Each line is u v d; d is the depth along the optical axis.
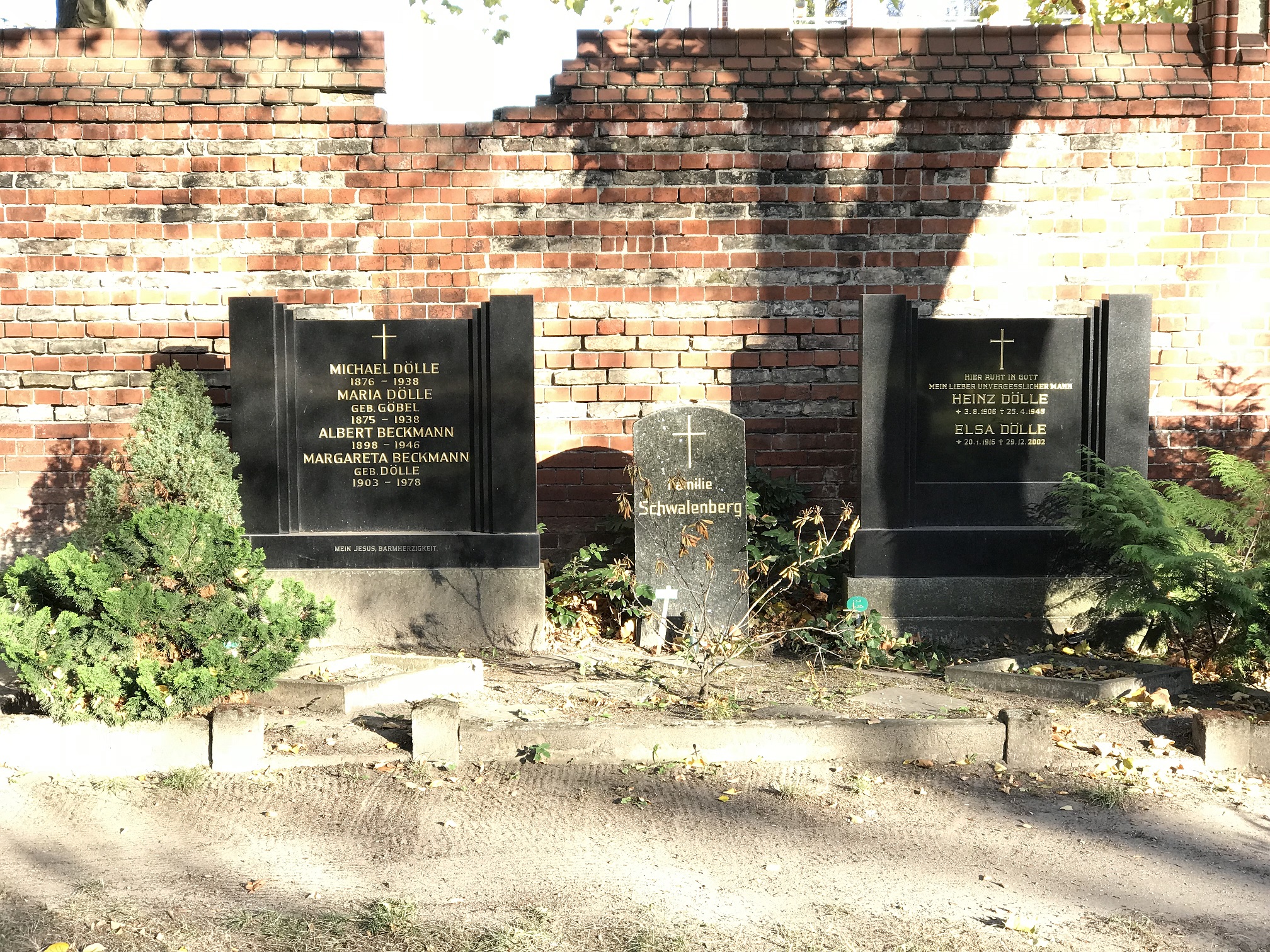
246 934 4.08
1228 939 4.16
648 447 8.55
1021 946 4.08
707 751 6.02
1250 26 9.72
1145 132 9.62
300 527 8.51
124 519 8.18
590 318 9.62
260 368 8.37
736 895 4.46
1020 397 8.61
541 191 9.52
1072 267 9.70
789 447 9.77
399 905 4.31
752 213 9.60
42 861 4.73
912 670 7.87
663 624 8.50
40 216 9.32
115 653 5.93
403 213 9.50
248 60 9.38
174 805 5.35
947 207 9.63
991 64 9.62
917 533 8.52
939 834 5.11
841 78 9.48
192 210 9.40
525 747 6.01
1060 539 8.53
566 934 4.12
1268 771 5.96
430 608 8.41
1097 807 5.45
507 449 8.41
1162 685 7.21
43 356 9.41
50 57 9.34
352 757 5.91
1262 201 9.66
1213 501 8.34
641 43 9.64
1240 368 9.76
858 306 9.66
